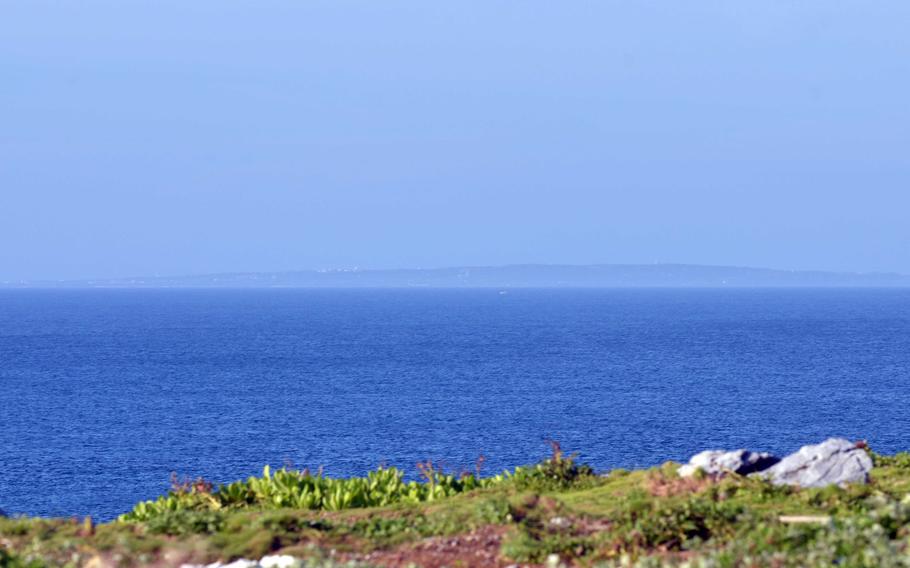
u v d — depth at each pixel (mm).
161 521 65562
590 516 63781
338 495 78438
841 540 50844
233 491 82188
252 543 59406
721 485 67312
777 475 70312
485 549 58219
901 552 48938
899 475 75062
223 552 58812
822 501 64250
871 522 54094
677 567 48875
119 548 59219
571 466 84000
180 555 58125
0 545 61750
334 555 57781
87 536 63656
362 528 64750
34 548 59125
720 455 72312
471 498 77000
